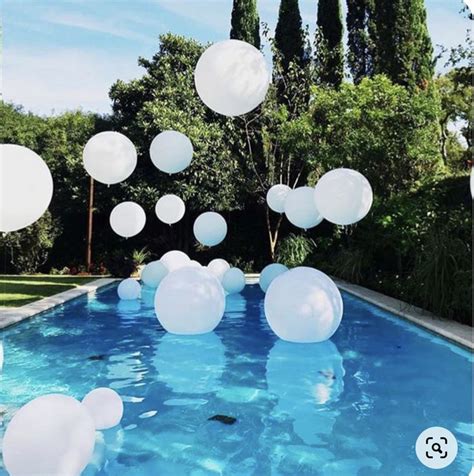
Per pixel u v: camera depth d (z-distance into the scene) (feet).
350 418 11.48
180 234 46.83
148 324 21.43
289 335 16.38
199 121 44.37
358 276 30.68
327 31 46.70
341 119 34.47
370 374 14.57
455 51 34.58
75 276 39.58
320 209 18.12
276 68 44.91
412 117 32.50
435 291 20.53
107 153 18.39
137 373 14.76
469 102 39.70
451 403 12.34
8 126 53.16
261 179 43.98
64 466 7.64
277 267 26.45
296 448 10.02
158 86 46.19
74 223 47.70
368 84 34.53
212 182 43.70
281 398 12.73
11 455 7.59
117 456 9.70
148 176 44.42
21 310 22.62
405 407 12.11
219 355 16.58
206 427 11.00
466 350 16.63
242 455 9.74
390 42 43.60
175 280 17.61
